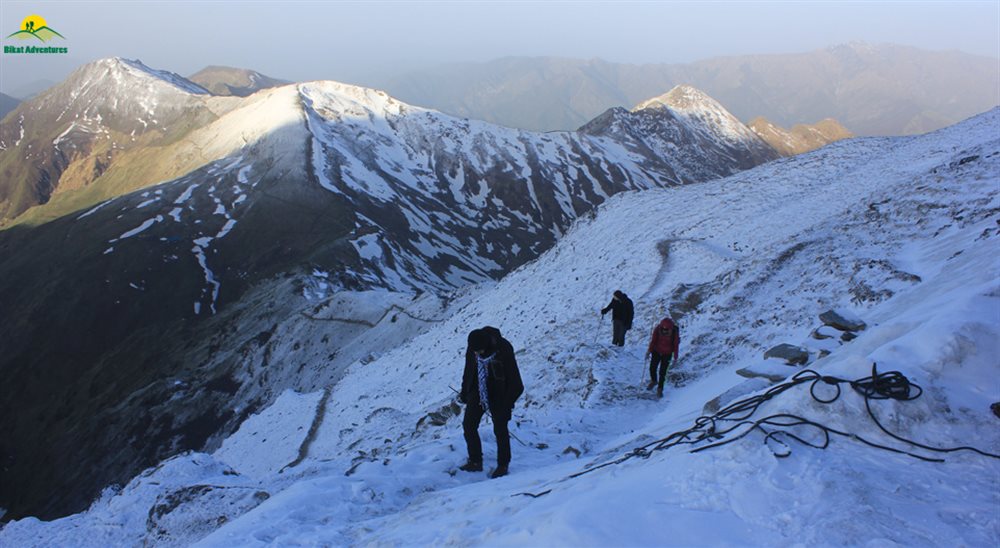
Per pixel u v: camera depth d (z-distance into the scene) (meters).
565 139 199.75
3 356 95.81
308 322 77.31
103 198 178.62
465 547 4.70
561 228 158.38
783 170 38.25
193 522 8.94
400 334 65.19
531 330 29.58
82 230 125.31
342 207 125.19
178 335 94.44
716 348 15.86
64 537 10.06
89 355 96.12
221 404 72.75
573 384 15.54
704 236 30.83
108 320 101.12
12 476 75.75
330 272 98.75
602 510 4.35
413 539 5.38
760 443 4.93
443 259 123.38
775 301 17.03
